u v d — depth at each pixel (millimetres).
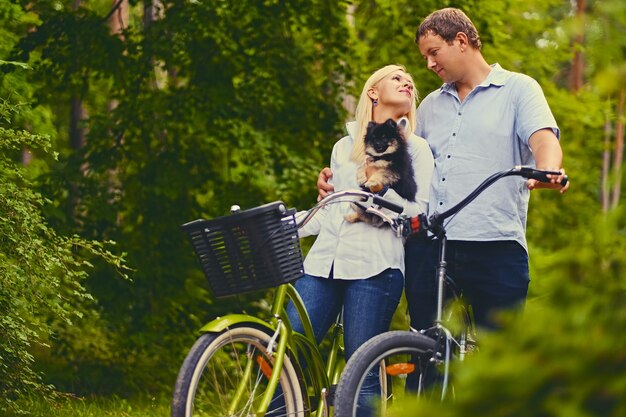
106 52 17734
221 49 17625
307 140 18391
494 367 1896
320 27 18266
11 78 17312
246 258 5453
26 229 9375
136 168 17875
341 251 6164
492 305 6590
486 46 18953
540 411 1905
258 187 17875
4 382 9875
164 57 17531
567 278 2064
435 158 6812
